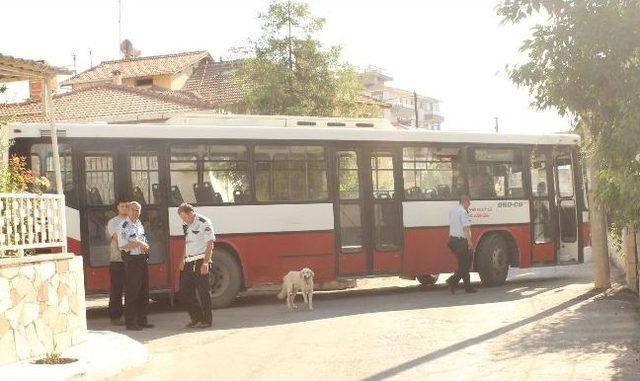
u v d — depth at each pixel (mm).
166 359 10953
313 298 18688
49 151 15359
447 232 19094
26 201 11172
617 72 10797
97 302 19578
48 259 11273
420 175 18891
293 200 17375
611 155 11305
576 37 10742
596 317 13469
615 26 10555
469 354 10656
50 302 11180
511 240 20000
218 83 49406
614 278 19516
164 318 15375
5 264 10227
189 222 13914
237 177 16906
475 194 19516
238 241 16781
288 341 12188
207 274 13906
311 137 17656
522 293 17844
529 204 20234
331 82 31500
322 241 17594
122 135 15961
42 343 10852
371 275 18156
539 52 11016
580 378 8953
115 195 15812
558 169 20797
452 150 19328
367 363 10227
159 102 38688
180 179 16391
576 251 20922
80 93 41125
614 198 12414
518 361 10039
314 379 9328
